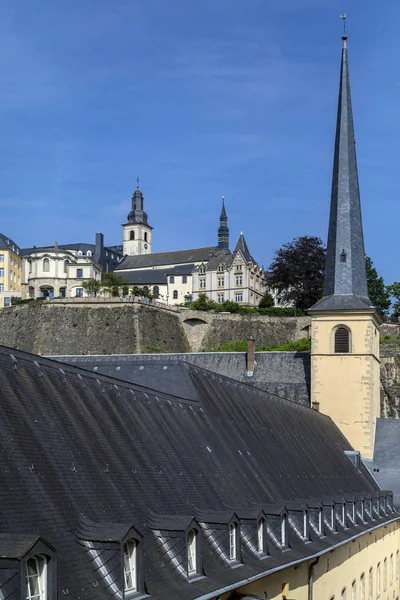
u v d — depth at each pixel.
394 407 124.81
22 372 28.95
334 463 62.25
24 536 20.66
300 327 159.38
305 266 177.50
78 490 26.31
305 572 41.94
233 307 170.88
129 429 33.47
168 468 33.94
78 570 23.16
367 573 58.62
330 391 84.12
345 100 90.56
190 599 26.61
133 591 25.03
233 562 32.25
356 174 89.56
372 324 84.75
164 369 47.62
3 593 19.11
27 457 25.20
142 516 28.75
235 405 50.09
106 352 150.38
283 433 54.66
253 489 40.72
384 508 68.19
